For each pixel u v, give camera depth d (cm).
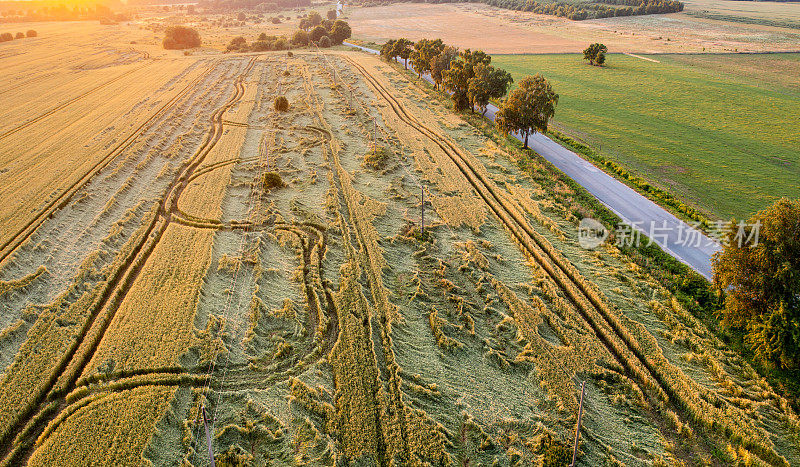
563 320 3366
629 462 2389
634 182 5309
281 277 3781
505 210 4878
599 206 4838
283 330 3231
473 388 2825
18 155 6153
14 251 4019
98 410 2606
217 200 4931
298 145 6462
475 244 4253
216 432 2491
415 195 5147
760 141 6612
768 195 5028
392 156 6119
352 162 5966
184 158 6084
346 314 3344
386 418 2588
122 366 2903
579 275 3784
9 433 2538
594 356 3033
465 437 2512
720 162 5922
